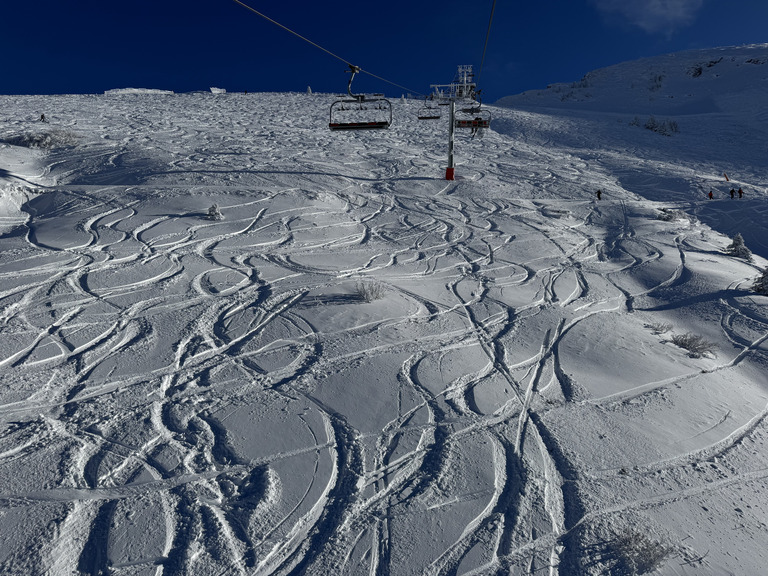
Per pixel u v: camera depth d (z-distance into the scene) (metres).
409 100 60.69
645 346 9.47
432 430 6.07
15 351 7.46
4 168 20.44
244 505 4.63
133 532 4.21
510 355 8.62
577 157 38.84
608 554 4.30
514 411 6.70
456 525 4.55
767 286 13.00
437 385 7.19
